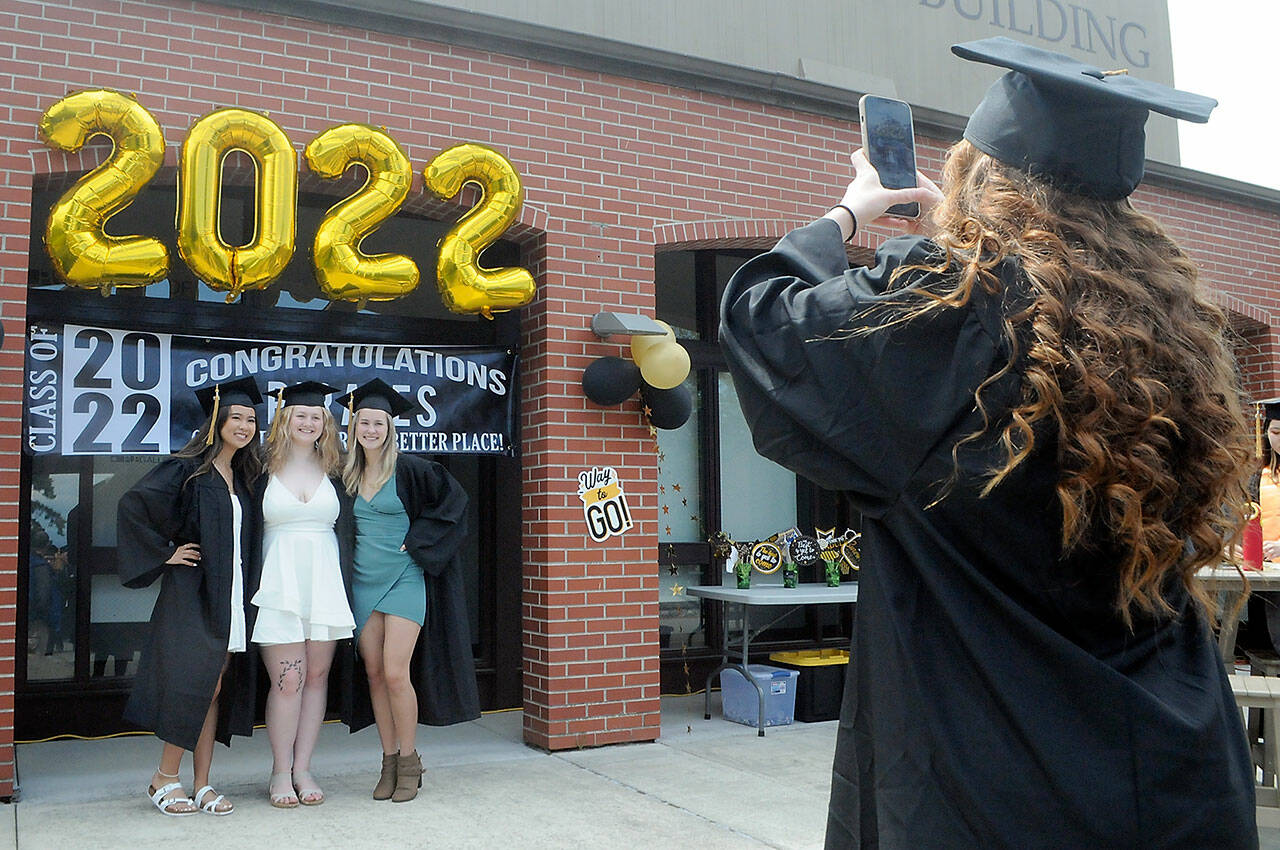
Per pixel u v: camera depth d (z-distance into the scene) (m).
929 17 8.24
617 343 6.00
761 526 7.93
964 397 0.98
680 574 7.60
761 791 4.91
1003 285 0.98
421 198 5.69
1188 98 0.98
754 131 6.55
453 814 4.52
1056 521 0.98
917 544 1.04
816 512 8.03
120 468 6.15
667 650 7.46
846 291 1.04
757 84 6.49
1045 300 0.95
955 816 0.98
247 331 6.16
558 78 6.00
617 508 5.91
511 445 5.99
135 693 4.39
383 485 4.77
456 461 7.01
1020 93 1.05
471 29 5.71
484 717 6.66
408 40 5.65
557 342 5.84
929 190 1.27
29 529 5.88
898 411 1.00
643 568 5.96
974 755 0.98
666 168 6.26
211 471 4.52
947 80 8.27
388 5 5.50
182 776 5.17
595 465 5.87
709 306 7.72
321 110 5.43
